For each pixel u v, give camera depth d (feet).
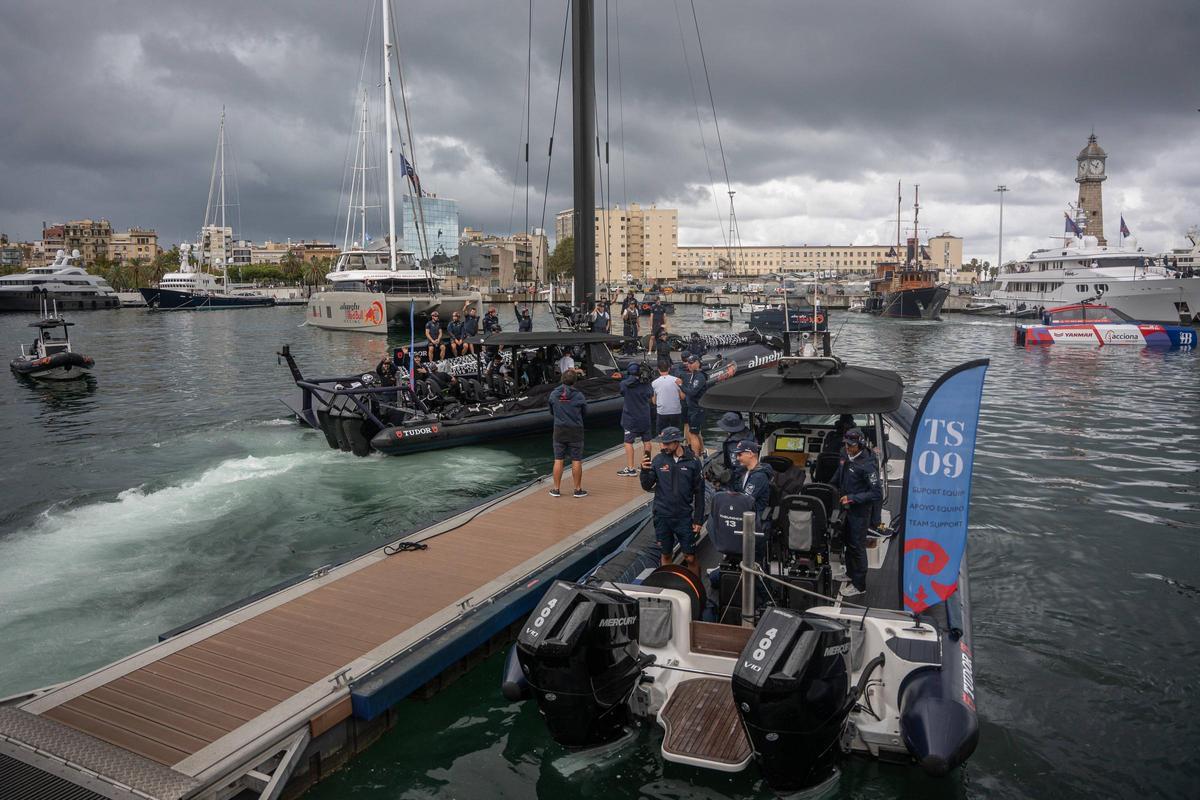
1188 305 161.17
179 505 37.06
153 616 24.91
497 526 29.71
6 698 17.70
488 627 21.81
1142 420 59.11
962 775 17.08
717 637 18.33
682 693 18.11
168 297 292.81
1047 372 91.25
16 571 28.68
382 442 45.52
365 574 25.02
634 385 37.01
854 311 268.82
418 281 160.56
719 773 17.25
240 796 15.80
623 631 17.46
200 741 16.03
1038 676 21.25
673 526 22.26
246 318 231.09
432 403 52.31
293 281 502.79
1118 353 116.06
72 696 17.81
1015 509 36.06
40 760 15.35
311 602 22.89
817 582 18.95
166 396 74.08
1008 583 27.55
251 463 45.62
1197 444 50.42
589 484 35.99
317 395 48.70
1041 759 17.67
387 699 18.40
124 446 50.88
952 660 17.74
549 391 53.57
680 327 166.91
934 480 17.85
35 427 58.39
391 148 157.48
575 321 69.56
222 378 87.71
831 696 15.14
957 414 17.65
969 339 149.18
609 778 17.22
